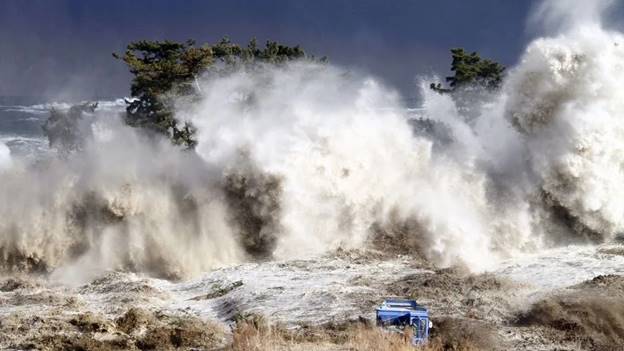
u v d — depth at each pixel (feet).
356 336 159.63
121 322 181.47
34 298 207.62
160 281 234.79
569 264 229.25
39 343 166.09
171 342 169.48
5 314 190.60
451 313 178.50
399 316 165.27
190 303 206.28
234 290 211.82
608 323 168.66
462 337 161.89
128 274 238.07
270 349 155.74
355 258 245.86
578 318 170.09
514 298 188.44
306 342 161.07
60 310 194.39
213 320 188.34
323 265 238.27
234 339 162.91
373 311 182.29
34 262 247.91
